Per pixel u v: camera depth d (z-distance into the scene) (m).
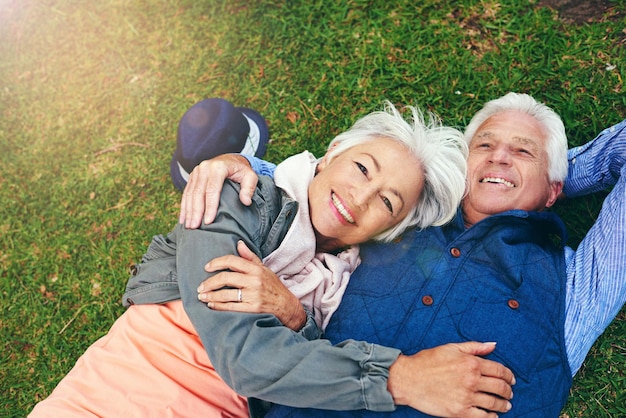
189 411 1.87
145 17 3.40
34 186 3.15
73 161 3.18
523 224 2.10
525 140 2.17
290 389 1.74
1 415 2.71
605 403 2.31
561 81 2.74
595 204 2.54
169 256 2.09
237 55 3.18
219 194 2.00
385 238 2.18
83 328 2.81
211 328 1.80
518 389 1.85
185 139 2.69
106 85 3.31
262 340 1.77
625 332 2.36
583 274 2.02
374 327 1.98
